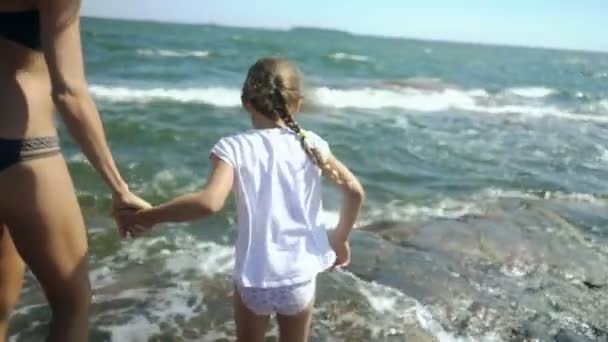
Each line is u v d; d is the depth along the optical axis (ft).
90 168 26.71
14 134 7.20
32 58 7.41
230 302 15.40
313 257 9.02
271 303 8.86
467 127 50.80
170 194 25.07
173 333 13.69
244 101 9.38
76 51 7.21
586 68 216.74
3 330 8.64
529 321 15.66
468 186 29.86
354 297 15.92
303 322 9.22
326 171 9.26
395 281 17.39
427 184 29.76
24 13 7.19
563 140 47.14
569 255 20.84
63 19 7.02
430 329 14.70
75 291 7.89
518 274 19.02
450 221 23.62
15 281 8.50
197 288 16.10
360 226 22.54
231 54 114.11
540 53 438.40
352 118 50.26
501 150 40.55
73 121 7.27
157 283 16.29
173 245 19.19
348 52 170.50
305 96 9.71
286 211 8.94
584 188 31.04
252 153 8.91
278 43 172.45
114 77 69.41
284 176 8.98
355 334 14.05
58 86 7.07
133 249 18.65
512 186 30.42
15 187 7.22
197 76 75.36
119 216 8.25
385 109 59.16
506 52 384.06
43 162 7.38
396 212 24.67
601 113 70.85
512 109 68.64
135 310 14.66
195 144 34.55
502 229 22.93
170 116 44.32
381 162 33.47
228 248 19.25
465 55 261.03
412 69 124.16
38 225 7.38
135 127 36.58
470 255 20.26
